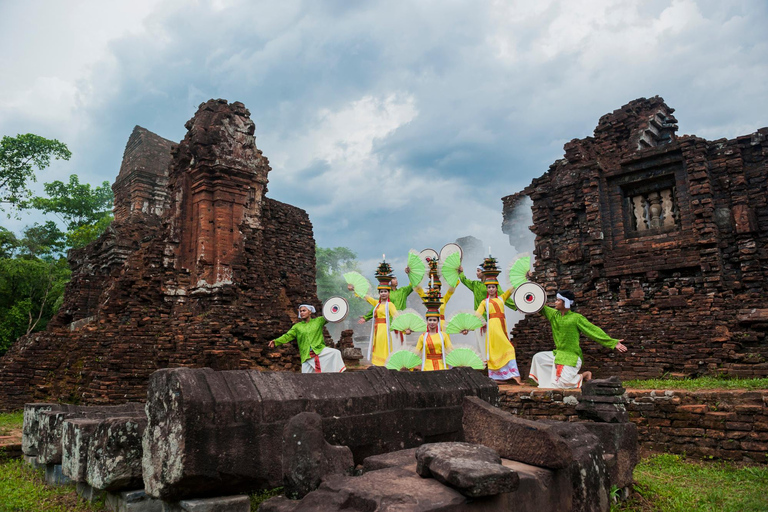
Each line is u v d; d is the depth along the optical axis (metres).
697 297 11.97
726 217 12.28
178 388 3.95
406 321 9.68
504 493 3.42
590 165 14.13
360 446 5.04
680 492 5.36
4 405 14.56
